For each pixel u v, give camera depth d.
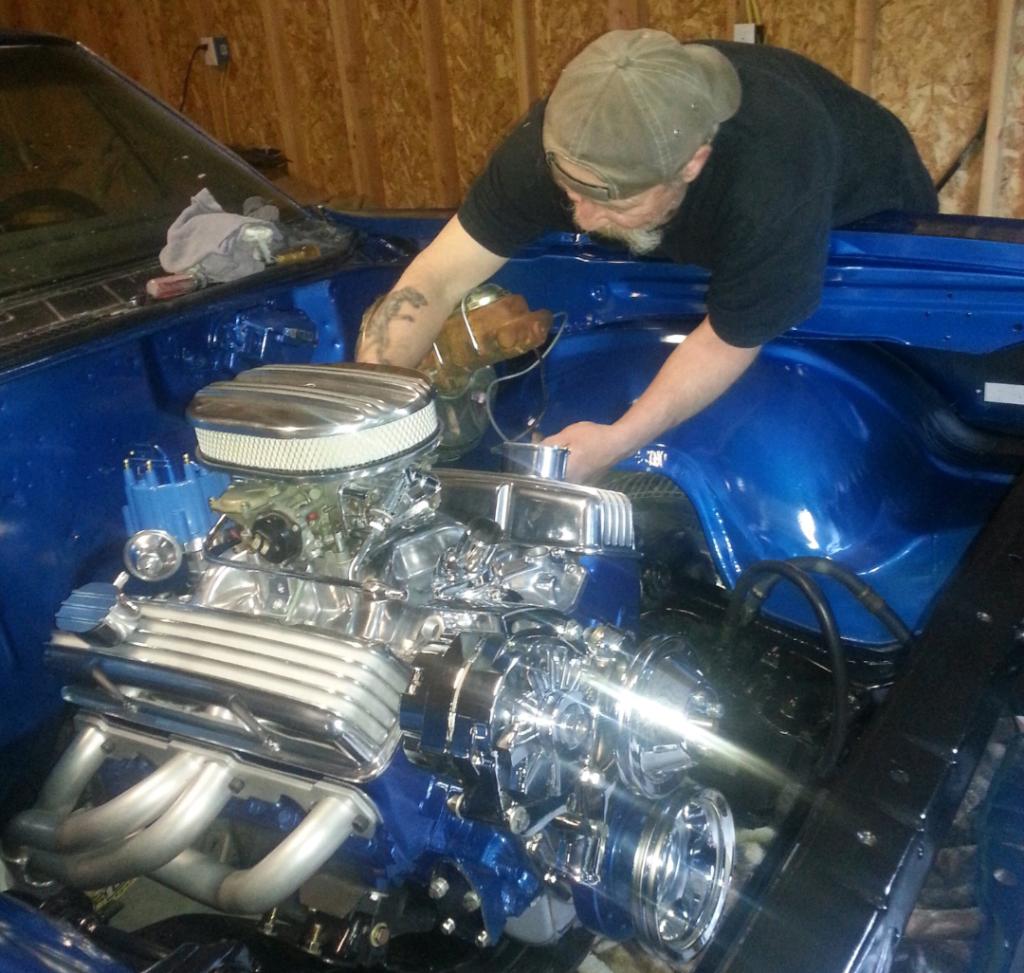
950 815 1.13
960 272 1.66
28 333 1.45
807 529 1.81
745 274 1.57
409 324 1.72
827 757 1.54
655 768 1.23
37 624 1.42
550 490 1.37
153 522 1.43
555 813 1.16
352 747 1.10
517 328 1.70
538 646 1.13
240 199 2.04
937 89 3.55
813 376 1.87
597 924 1.32
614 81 1.34
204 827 1.20
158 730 1.27
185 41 5.57
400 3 4.63
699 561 1.95
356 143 5.06
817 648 1.75
